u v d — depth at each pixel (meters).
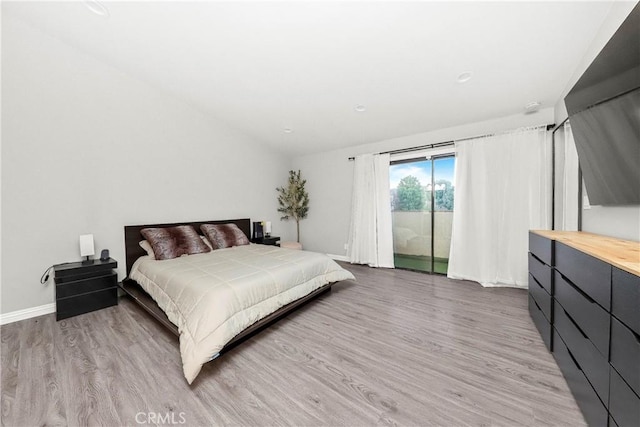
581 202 2.30
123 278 2.98
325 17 1.93
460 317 2.35
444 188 3.87
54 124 2.47
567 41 1.96
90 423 1.20
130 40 2.37
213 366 1.64
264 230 4.75
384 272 4.02
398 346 1.86
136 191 3.11
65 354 1.75
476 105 3.01
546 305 1.81
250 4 1.86
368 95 2.99
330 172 5.07
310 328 2.16
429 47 2.15
